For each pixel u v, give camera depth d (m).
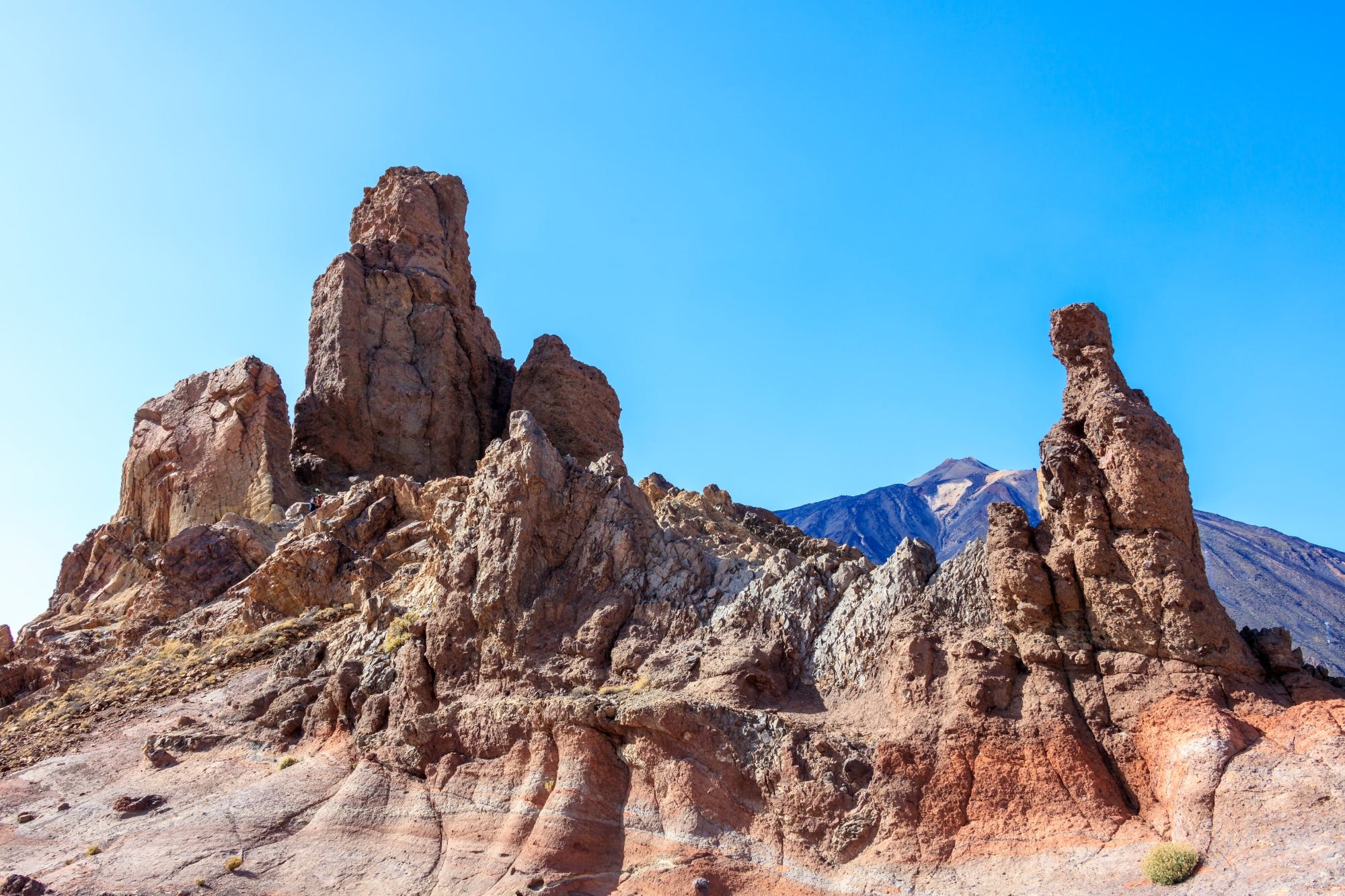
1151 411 21.47
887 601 23.31
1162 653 19.77
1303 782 16.50
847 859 19.39
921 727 20.52
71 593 54.66
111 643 42.59
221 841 23.72
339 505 45.56
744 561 27.42
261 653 36.28
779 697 23.12
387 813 24.12
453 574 28.08
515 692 25.20
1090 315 22.97
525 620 26.20
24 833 25.94
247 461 54.06
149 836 24.52
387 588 37.16
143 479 57.19
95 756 30.53
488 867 21.27
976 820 18.97
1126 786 18.80
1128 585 20.28
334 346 59.59
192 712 32.44
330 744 28.08
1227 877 15.58
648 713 21.94
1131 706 19.41
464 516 29.56
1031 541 22.20
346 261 62.00
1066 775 18.84
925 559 24.09
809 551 39.62
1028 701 20.16
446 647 27.20
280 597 40.44
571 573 27.50
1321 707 17.94
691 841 20.44
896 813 19.48
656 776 21.77
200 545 45.94
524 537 27.39
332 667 31.36
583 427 57.97
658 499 43.47
